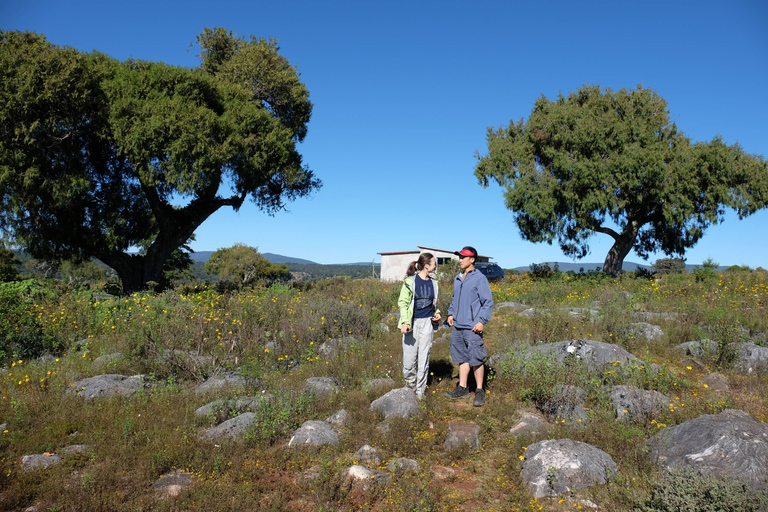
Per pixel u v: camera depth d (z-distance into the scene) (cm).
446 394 543
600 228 2550
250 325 833
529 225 2486
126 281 2117
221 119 1834
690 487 303
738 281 1425
